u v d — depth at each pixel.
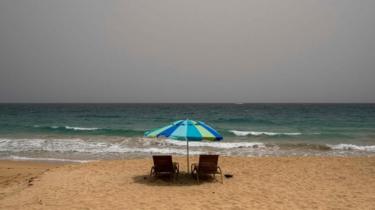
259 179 9.90
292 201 7.53
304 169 11.48
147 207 7.02
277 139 23.00
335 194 8.18
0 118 48.03
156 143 19.84
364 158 13.92
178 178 9.87
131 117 51.22
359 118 46.97
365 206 7.14
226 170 11.29
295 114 60.09
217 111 77.19
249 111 76.00
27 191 8.45
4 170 11.88
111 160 13.45
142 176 10.20
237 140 22.27
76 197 7.85
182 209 6.89
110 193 8.20
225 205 7.18
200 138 8.32
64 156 15.73
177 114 62.25
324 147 18.73
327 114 59.22
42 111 76.38
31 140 21.31
